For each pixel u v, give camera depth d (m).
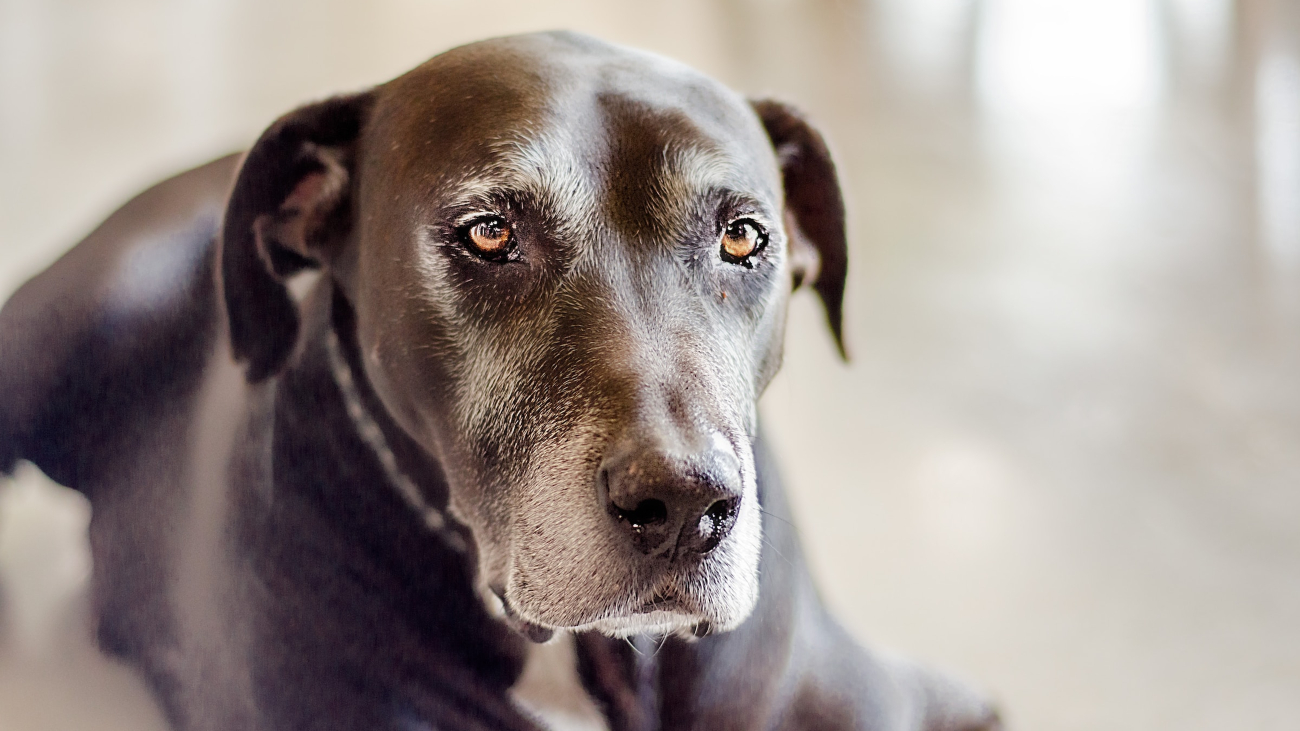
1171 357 3.69
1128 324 3.87
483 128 1.54
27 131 4.18
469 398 1.56
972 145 5.22
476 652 1.75
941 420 3.38
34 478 2.45
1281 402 3.46
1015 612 2.71
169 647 1.93
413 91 1.66
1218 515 3.03
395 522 1.73
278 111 4.52
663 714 1.78
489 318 1.53
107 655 2.03
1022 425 3.37
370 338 1.69
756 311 1.66
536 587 1.47
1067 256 4.30
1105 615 2.71
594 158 1.53
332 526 1.73
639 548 1.41
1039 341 3.77
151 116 4.41
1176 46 6.39
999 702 2.44
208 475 1.90
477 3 6.21
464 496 1.62
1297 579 2.81
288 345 1.81
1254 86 5.82
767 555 1.80
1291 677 2.54
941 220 4.55
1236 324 3.87
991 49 6.44
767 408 3.39
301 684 1.71
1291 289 4.08
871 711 2.04
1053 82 5.96
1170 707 2.47
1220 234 4.46
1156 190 4.82
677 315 1.50
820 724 1.96
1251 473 3.18
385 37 5.56
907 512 3.02
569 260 1.51
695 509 1.37
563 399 1.46
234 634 1.77
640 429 1.38
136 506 2.02
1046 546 2.93
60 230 3.42
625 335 1.46
